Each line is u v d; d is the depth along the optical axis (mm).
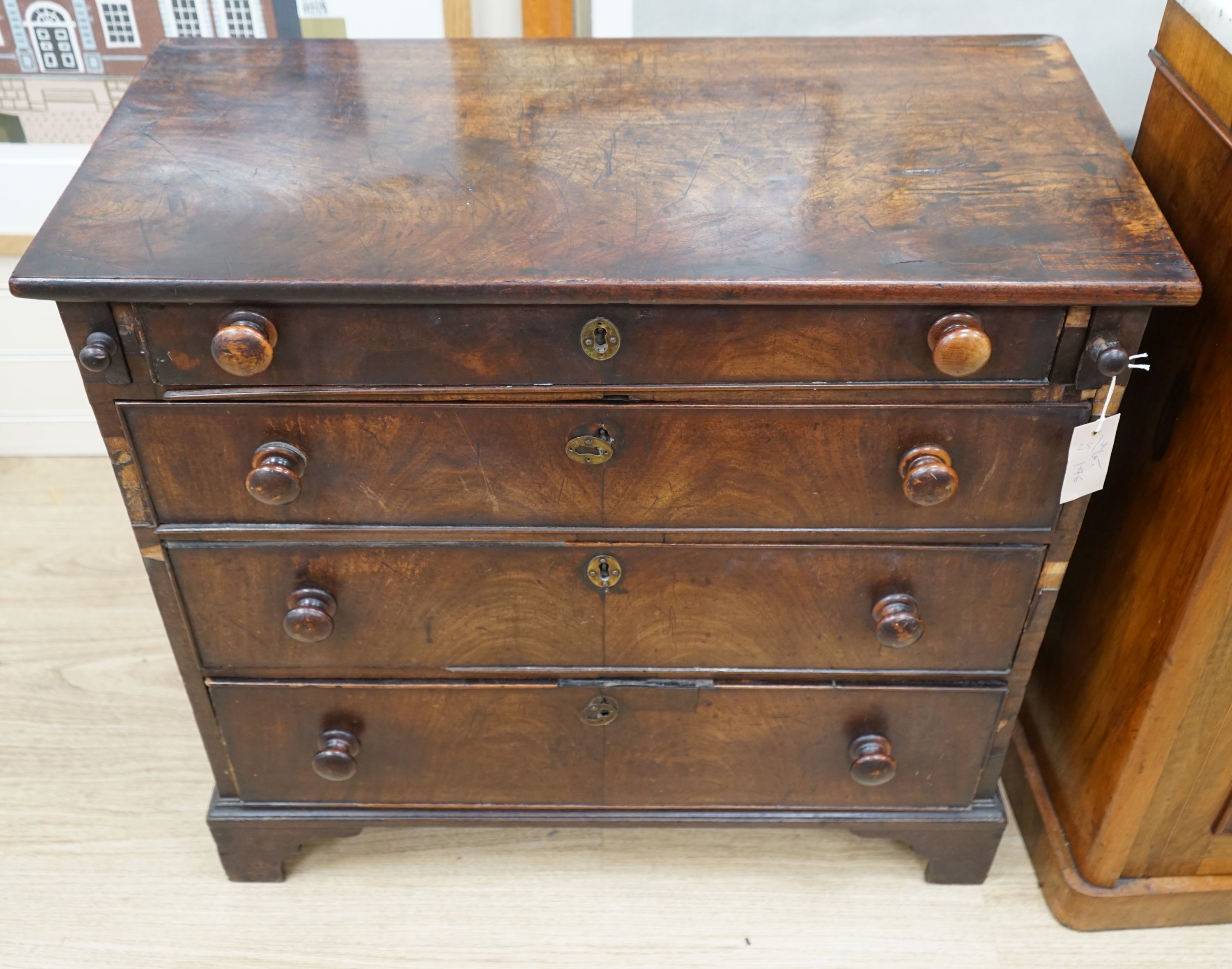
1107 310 967
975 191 1053
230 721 1298
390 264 953
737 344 990
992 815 1386
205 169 1076
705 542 1139
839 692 1265
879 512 1109
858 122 1155
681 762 1345
